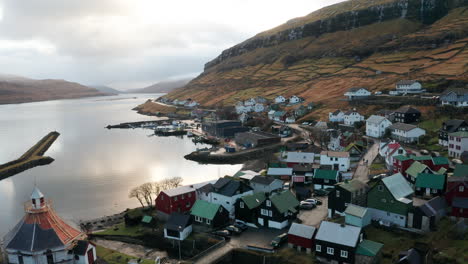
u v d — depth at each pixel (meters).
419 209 55.56
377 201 60.62
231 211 71.88
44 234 53.59
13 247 52.56
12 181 111.75
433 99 140.12
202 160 133.75
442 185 66.38
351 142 122.38
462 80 154.12
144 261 57.78
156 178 109.06
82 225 73.50
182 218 64.50
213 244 59.34
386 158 93.69
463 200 56.06
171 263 57.88
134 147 164.50
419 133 112.50
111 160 136.62
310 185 85.50
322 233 52.38
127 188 99.44
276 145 142.00
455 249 46.88
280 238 57.53
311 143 134.00
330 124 156.50
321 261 51.50
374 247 49.50
